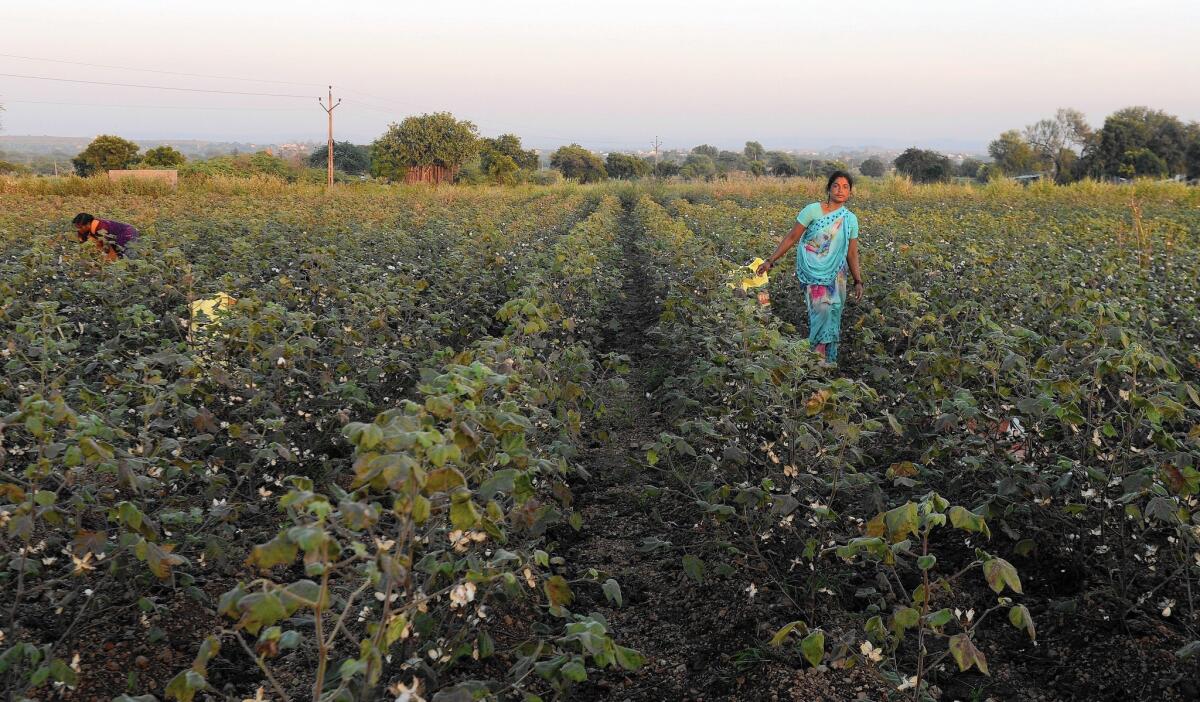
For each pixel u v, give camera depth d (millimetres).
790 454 4457
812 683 3561
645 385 8234
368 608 3006
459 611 3273
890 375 6211
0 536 3572
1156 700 3410
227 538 4266
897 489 5219
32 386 4875
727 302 7594
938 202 31656
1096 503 4273
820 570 4164
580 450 5844
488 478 2916
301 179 55594
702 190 45750
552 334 7367
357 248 12867
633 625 4219
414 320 8164
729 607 4223
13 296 8078
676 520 5281
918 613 2926
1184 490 3555
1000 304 8359
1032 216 22109
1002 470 4434
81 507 3484
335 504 4824
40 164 148375
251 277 9711
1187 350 6883
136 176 42281
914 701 3129
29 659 3252
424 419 2572
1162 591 4051
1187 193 31469
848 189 7316
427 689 3035
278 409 5035
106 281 8633
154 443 4387
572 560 4859
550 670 2795
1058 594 4223
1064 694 3559
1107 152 75688
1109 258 10938
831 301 7484
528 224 17703
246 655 3783
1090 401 4359
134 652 3727
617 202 37531
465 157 71562
